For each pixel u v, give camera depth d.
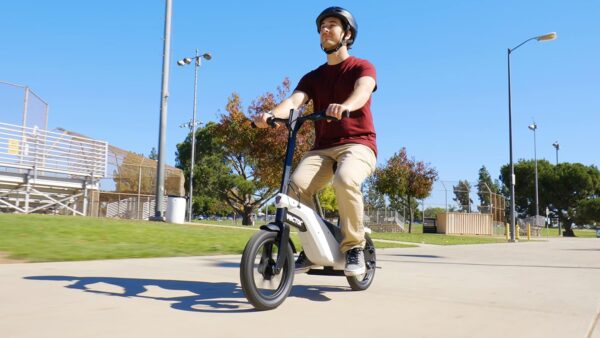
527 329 2.53
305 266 3.30
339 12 3.49
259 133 23.91
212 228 12.80
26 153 15.70
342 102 3.53
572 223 53.16
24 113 17.91
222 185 31.58
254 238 2.80
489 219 30.86
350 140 3.36
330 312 2.85
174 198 14.88
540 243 16.75
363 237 3.32
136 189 20.72
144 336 2.18
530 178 55.03
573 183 52.50
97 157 17.78
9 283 3.57
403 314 2.85
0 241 6.28
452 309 3.04
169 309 2.77
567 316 2.91
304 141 22.06
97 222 9.88
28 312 2.62
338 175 3.19
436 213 33.69
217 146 44.50
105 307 2.78
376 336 2.30
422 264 6.32
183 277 4.14
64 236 7.35
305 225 3.12
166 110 15.55
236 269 4.86
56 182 16.73
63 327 2.31
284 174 3.10
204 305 2.92
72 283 3.63
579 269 6.12
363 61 3.52
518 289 4.08
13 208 15.91
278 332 2.33
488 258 7.82
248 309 2.84
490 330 2.48
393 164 35.06
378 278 4.59
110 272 4.35
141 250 6.66
